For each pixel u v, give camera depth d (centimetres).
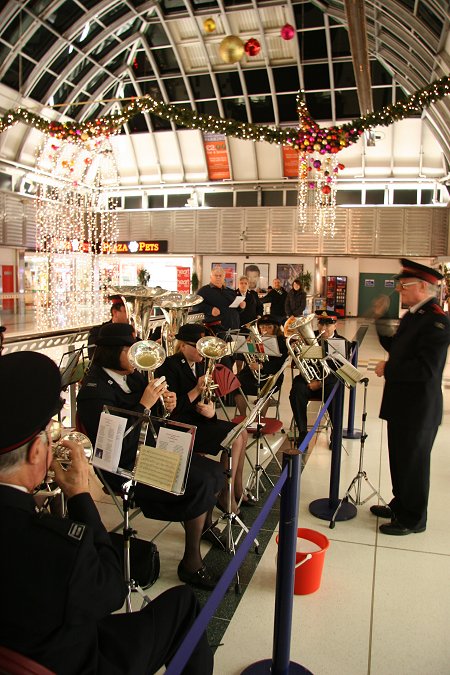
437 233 1788
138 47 1598
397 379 311
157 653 146
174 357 345
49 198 1723
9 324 668
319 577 264
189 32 1524
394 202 1827
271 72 1584
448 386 755
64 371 280
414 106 672
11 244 1612
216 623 240
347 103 1644
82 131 799
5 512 111
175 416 332
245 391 486
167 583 268
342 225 1845
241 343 457
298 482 195
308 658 219
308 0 1348
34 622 107
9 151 1568
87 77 1554
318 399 484
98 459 213
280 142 751
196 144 1866
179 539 315
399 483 323
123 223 2041
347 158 1789
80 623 113
